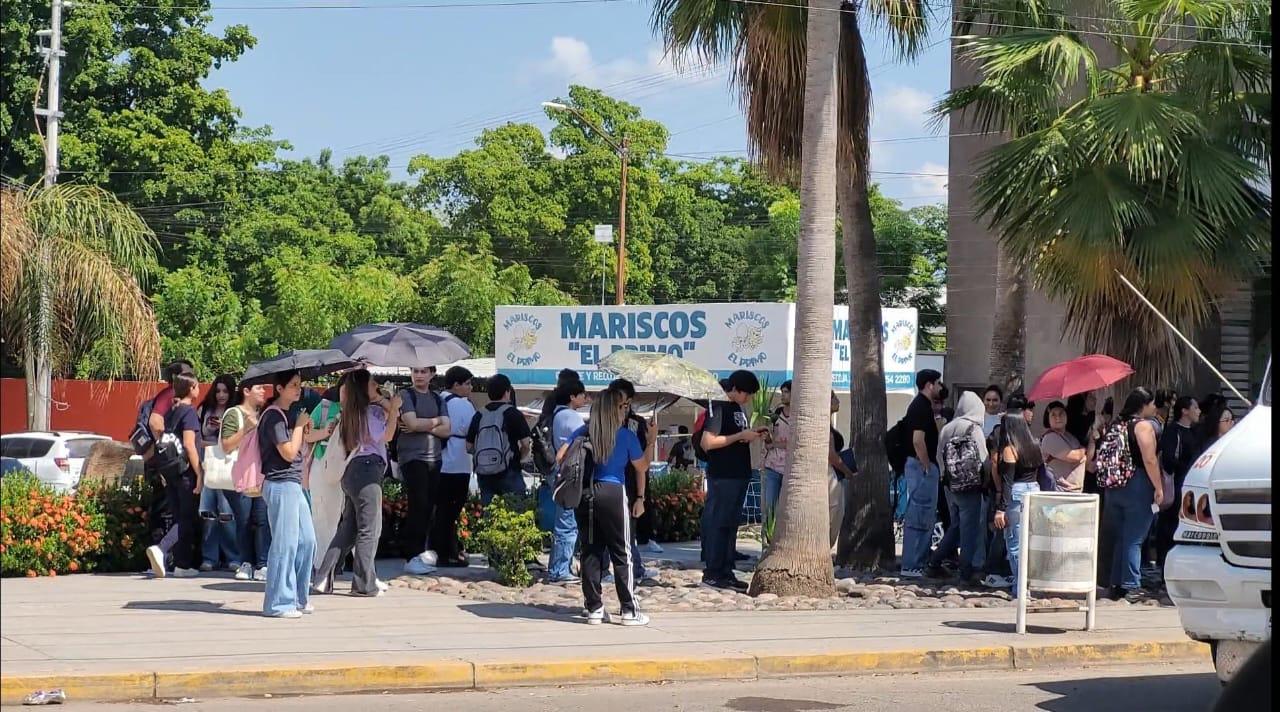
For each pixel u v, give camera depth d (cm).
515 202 4931
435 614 1098
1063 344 2116
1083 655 1018
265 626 1017
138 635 966
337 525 1231
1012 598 1245
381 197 5025
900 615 1155
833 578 1243
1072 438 1262
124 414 3012
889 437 1460
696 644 991
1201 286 1362
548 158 5109
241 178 4141
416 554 1356
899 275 5041
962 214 2484
